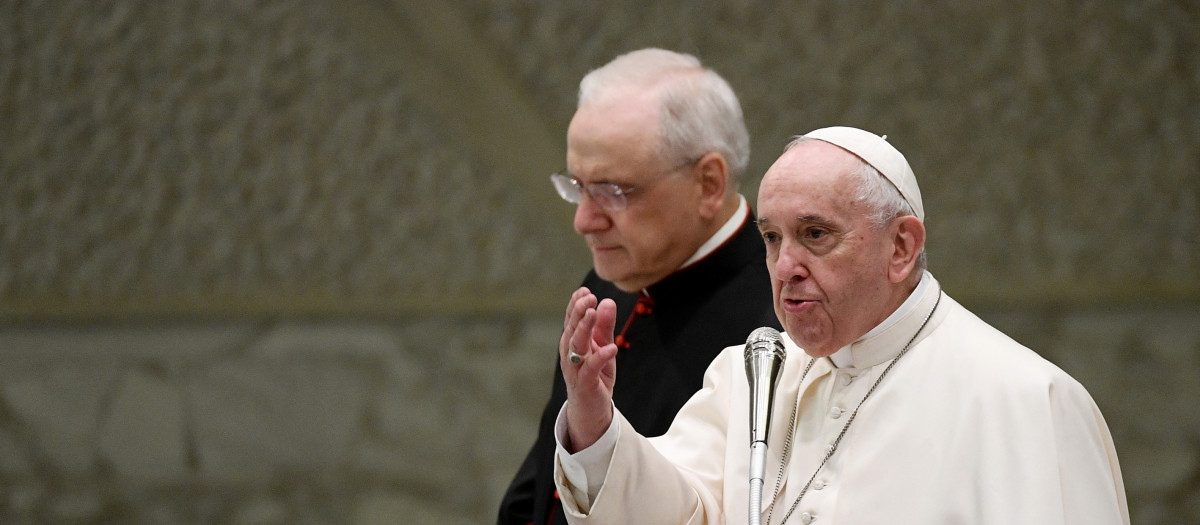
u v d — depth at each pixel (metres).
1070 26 19.50
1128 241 20.08
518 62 20.84
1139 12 19.36
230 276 21.92
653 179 8.95
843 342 6.44
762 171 20.14
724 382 7.41
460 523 20.83
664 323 9.37
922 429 6.30
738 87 20.03
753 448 6.11
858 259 6.21
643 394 9.27
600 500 6.50
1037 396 6.09
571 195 9.40
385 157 21.53
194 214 21.91
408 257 21.72
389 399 21.47
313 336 21.88
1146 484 19.30
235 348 21.92
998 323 20.42
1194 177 19.84
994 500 5.92
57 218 22.03
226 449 21.44
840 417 6.66
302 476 21.28
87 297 22.06
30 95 21.66
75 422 21.62
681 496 6.77
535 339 21.56
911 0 19.59
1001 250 20.19
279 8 21.11
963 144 20.00
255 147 21.69
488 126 21.22
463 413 21.30
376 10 20.88
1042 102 19.78
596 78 9.26
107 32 21.41
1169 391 19.77
